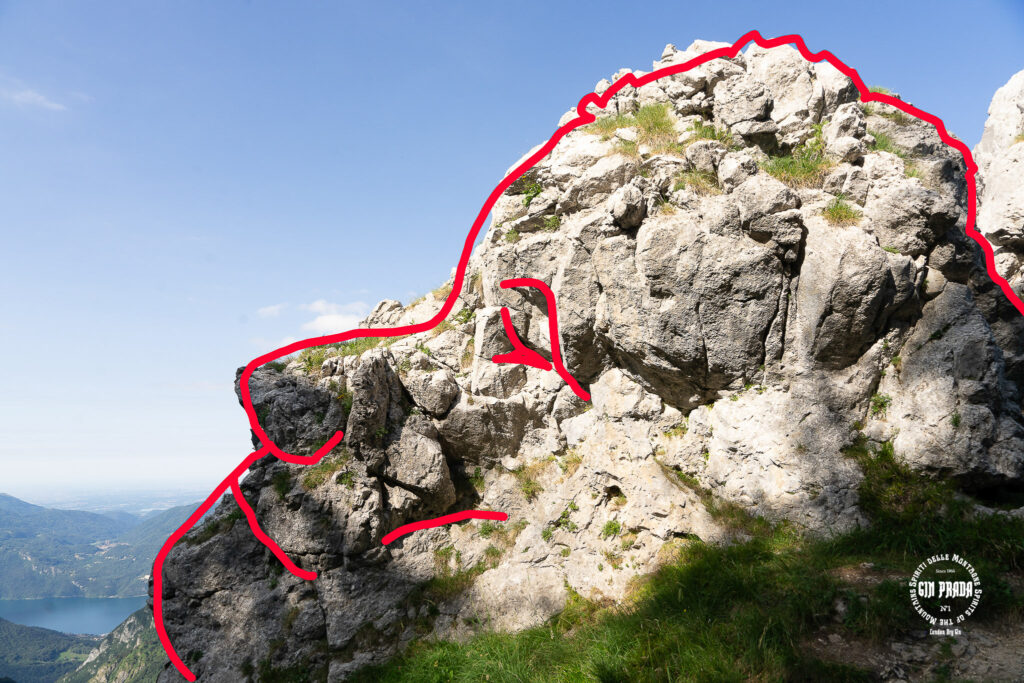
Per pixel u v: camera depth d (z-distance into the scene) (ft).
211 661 27.35
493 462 32.27
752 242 26.27
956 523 21.70
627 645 20.53
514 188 36.78
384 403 30.04
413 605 28.60
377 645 27.53
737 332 26.27
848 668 16.85
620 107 36.40
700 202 27.61
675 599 22.45
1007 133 49.98
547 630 25.64
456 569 29.55
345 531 28.78
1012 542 20.12
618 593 26.48
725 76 33.53
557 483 30.96
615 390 30.32
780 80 31.45
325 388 32.30
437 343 36.32
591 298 29.66
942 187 30.01
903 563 21.06
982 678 16.31
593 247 29.22
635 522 27.78
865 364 25.38
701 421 27.89
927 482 23.47
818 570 21.13
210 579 28.63
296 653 27.43
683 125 33.19
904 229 25.46
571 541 29.25
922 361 24.84
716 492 26.76
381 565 29.32
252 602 28.32
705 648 19.02
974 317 24.82
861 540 22.43
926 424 23.79
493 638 25.63
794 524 24.25
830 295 24.68
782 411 25.73
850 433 24.73
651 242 26.76
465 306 38.22
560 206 32.89
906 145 32.68
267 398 31.91
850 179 27.20
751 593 20.81
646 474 28.22
